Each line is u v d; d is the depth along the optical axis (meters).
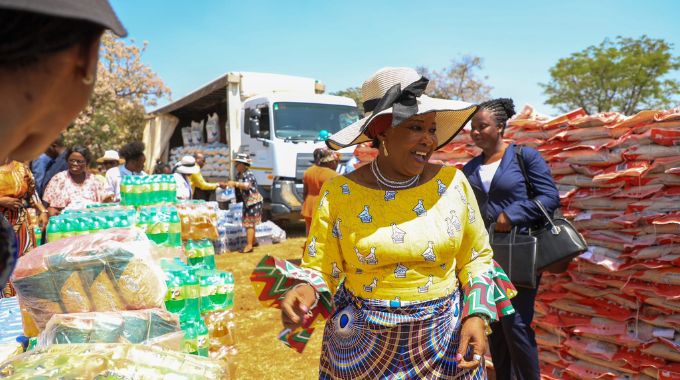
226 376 1.63
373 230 1.83
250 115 10.48
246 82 11.55
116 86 32.69
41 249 2.09
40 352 1.53
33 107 0.66
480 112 3.11
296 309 1.80
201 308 3.00
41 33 0.62
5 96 0.63
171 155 17.23
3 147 0.66
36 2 0.57
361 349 1.88
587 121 3.22
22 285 1.97
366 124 1.83
